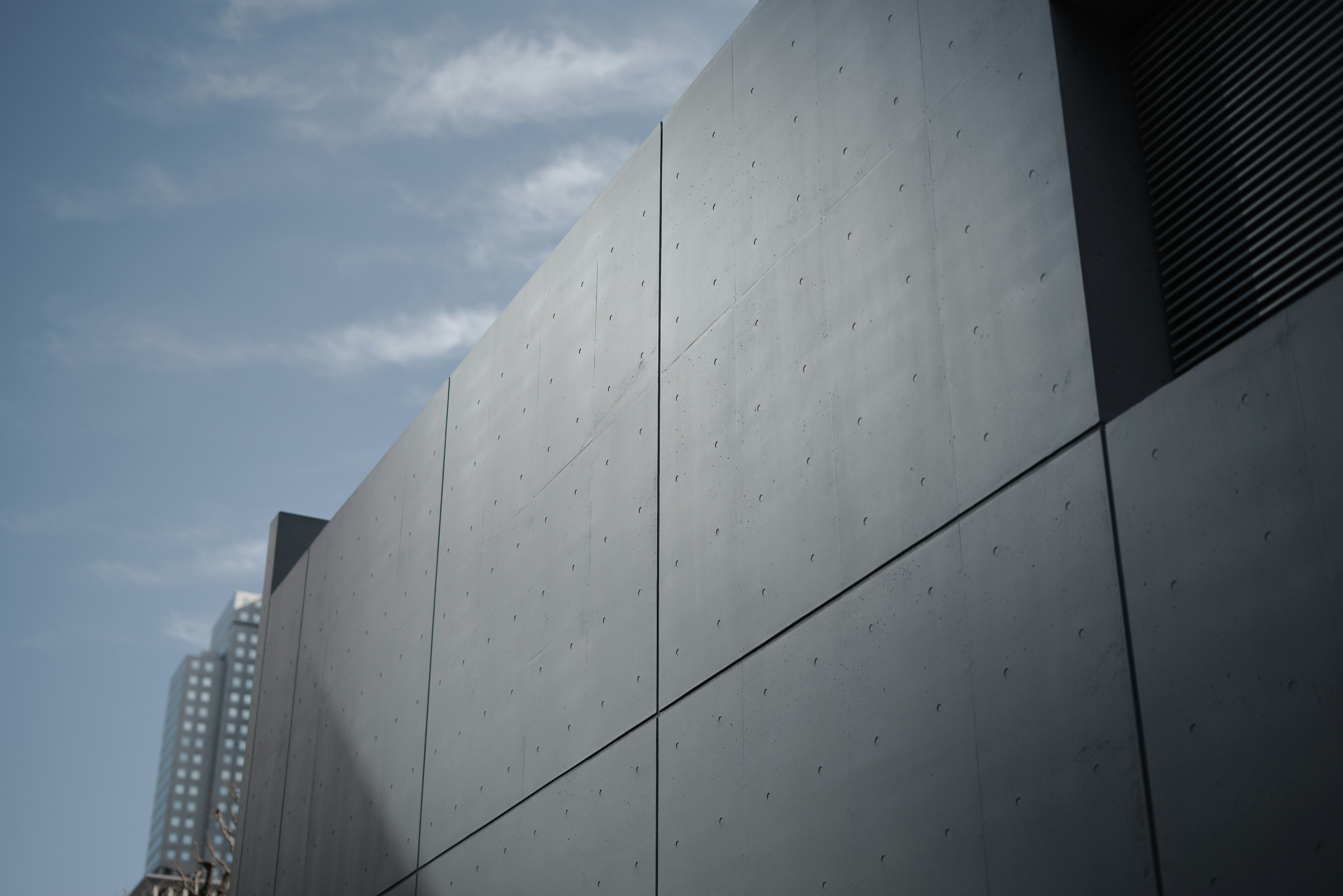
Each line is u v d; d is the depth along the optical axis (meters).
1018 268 5.70
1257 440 4.47
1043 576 5.18
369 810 11.90
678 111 9.23
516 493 10.55
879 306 6.55
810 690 6.40
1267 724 4.19
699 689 7.36
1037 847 4.89
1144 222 5.62
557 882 8.37
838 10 7.52
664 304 8.80
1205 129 5.61
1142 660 4.68
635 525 8.52
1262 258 5.12
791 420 7.07
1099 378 5.16
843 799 5.98
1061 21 5.94
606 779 8.10
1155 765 4.52
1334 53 5.22
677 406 8.31
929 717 5.59
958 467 5.77
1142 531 4.81
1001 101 6.05
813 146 7.46
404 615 12.32
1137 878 4.47
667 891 7.17
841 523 6.47
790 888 6.18
